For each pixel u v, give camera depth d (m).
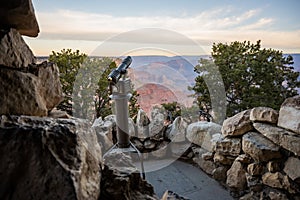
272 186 1.45
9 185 0.60
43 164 0.61
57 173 0.60
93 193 0.68
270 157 1.45
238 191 1.63
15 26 0.86
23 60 0.87
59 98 1.02
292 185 1.37
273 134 1.44
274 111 1.51
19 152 0.62
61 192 0.59
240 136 1.67
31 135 0.63
